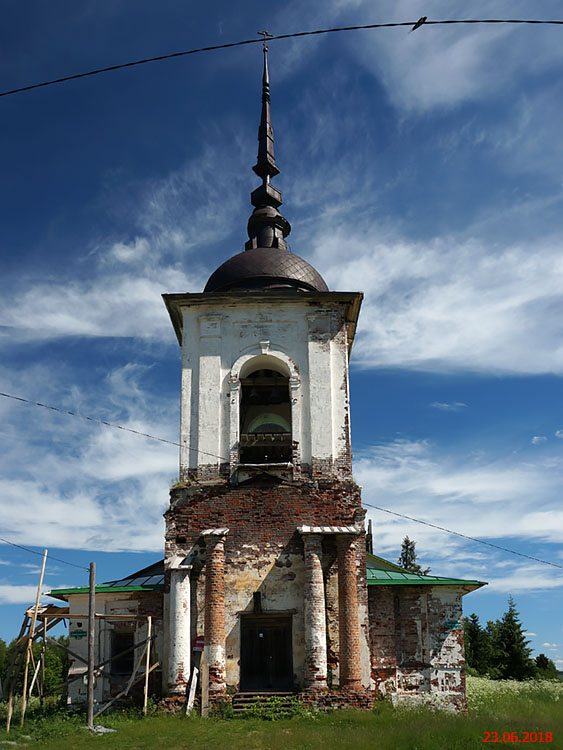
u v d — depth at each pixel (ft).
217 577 68.80
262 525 72.33
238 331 80.12
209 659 66.23
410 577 75.51
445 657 71.26
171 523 72.79
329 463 74.69
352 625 67.21
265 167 95.30
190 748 50.47
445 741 48.65
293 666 67.82
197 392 77.82
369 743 48.60
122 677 70.18
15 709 67.00
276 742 50.24
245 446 76.18
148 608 71.97
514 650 170.50
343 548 69.36
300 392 77.46
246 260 85.56
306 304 80.64
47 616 67.62
